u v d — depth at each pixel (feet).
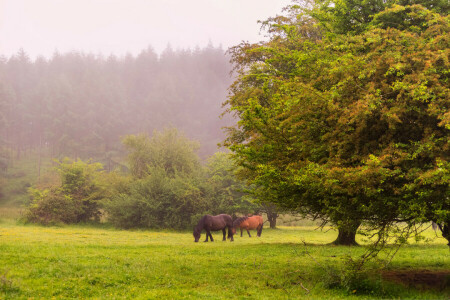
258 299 30.66
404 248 69.97
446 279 37.17
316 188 34.30
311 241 99.55
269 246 73.87
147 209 156.56
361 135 34.17
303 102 36.27
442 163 28.25
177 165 184.55
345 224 35.32
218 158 180.14
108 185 178.50
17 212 210.79
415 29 38.83
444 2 40.42
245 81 74.90
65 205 162.91
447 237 34.30
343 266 38.01
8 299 28.53
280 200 40.27
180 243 84.53
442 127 31.68
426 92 30.86
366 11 43.60
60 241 74.33
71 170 173.68
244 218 116.37
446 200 30.66
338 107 34.12
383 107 32.14
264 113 39.50
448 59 33.04
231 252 62.13
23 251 50.24
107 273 38.47
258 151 38.73
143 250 61.05
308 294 32.73
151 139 199.31
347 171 31.30
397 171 29.76
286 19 74.95
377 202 32.07
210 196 159.74
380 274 37.58
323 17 47.60
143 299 29.66
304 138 37.22
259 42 76.84
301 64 43.50
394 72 34.27
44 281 34.42
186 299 30.09
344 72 35.83
